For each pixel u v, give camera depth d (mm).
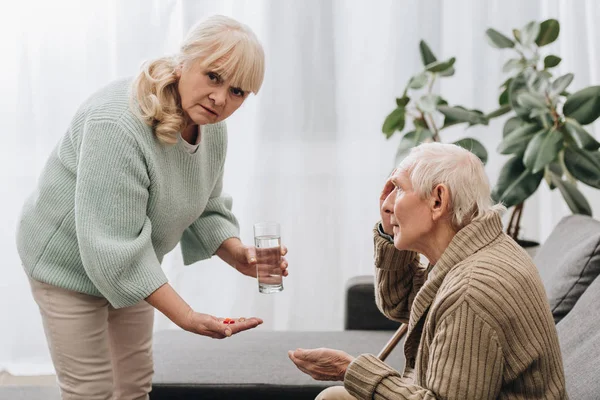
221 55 1766
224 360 2543
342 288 3637
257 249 1938
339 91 3539
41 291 1996
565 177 3441
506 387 1477
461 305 1408
